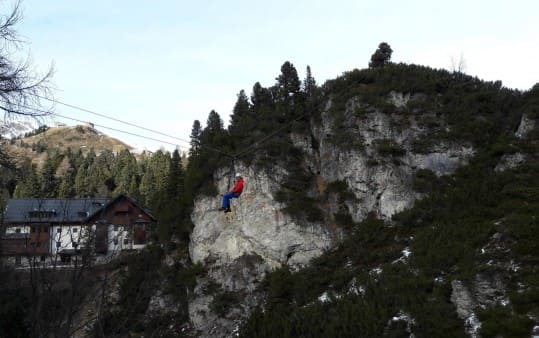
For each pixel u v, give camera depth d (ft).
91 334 37.86
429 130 155.53
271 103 200.13
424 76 168.25
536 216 106.32
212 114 225.76
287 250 150.92
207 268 158.81
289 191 159.74
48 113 32.22
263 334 115.55
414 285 104.53
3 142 33.24
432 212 134.72
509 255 99.35
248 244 156.35
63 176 353.31
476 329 87.92
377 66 194.39
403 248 129.39
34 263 35.09
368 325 98.48
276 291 135.95
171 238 179.63
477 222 121.29
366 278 118.32
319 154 171.12
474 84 171.22
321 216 154.92
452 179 145.48
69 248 119.96
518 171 135.23
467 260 104.12
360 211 152.15
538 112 144.05
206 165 175.22
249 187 161.48
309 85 218.38
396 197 147.43
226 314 145.48
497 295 92.53
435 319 92.94
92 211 175.42
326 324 105.40
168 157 393.70
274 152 165.78
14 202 173.68
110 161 434.30
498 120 155.94
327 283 131.95
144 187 329.93
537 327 79.82
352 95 167.63
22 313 36.17
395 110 159.43
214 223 163.43
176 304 160.66
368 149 157.48
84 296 35.45
